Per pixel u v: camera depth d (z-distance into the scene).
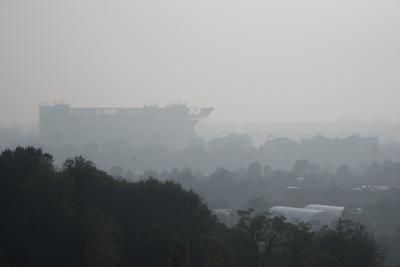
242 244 176.50
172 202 196.38
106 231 158.50
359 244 184.38
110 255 156.62
